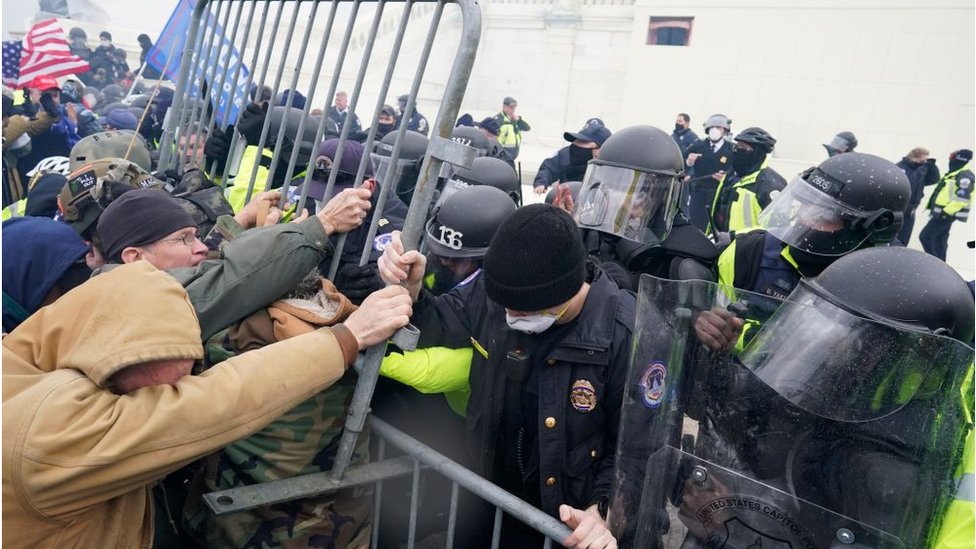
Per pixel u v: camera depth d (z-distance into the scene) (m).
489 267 1.57
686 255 2.46
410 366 1.83
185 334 1.23
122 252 1.82
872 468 1.21
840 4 13.80
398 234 1.63
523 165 14.23
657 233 2.52
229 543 1.63
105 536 1.24
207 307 1.53
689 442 1.38
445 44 16.38
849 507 1.23
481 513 2.02
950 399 1.16
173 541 1.74
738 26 14.62
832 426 1.25
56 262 1.90
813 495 1.26
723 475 1.31
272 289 1.57
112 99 10.07
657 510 1.39
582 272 1.56
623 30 17.16
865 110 13.92
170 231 1.83
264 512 1.63
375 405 2.03
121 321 1.18
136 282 1.22
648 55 15.45
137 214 1.81
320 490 1.61
